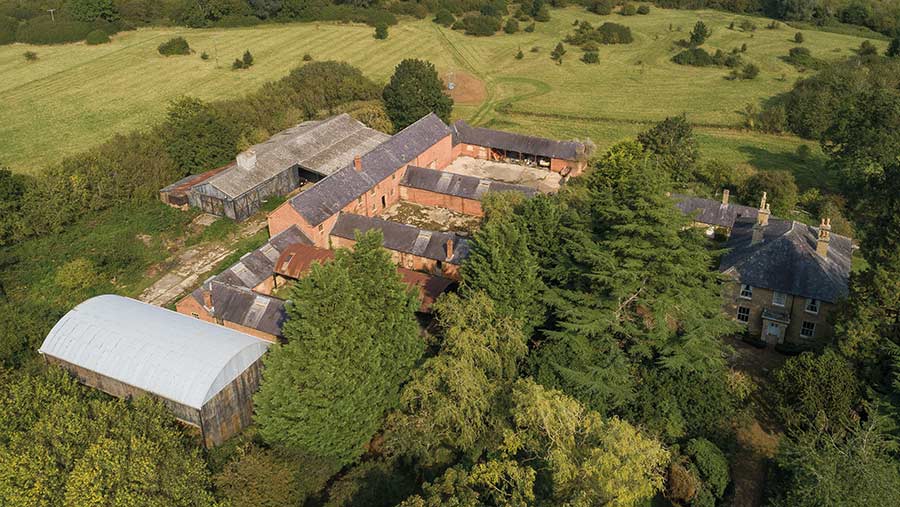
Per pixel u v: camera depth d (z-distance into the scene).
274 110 113.31
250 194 87.12
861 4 187.62
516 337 50.72
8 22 156.00
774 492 46.12
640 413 50.41
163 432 43.91
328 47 160.00
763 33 179.75
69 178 82.81
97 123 118.31
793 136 122.75
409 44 165.75
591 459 38.06
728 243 70.69
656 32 182.62
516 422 43.75
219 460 48.00
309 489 45.69
